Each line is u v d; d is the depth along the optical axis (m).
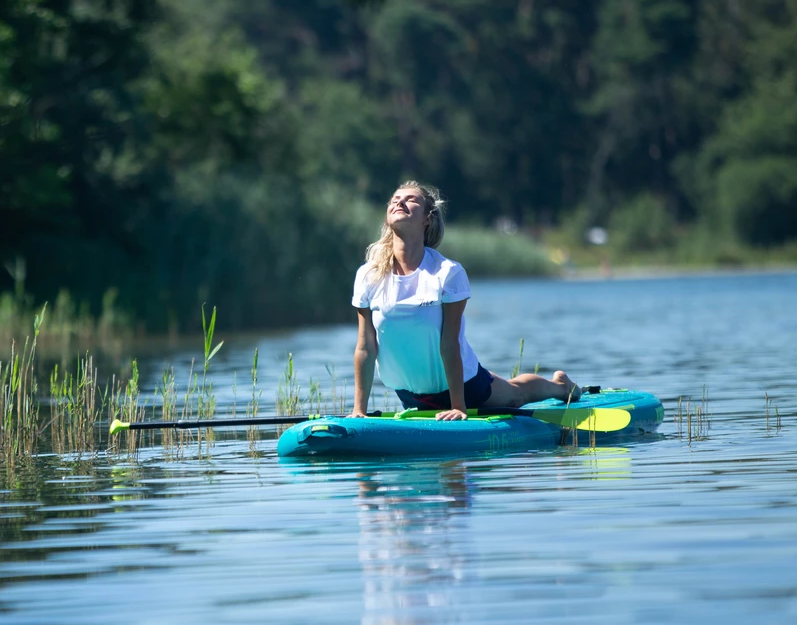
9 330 68.62
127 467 23.52
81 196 98.81
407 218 24.86
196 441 27.50
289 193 102.69
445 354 25.08
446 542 15.90
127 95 101.44
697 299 117.00
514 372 31.34
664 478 20.38
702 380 39.62
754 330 68.69
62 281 91.62
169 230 96.56
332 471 22.03
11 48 90.31
